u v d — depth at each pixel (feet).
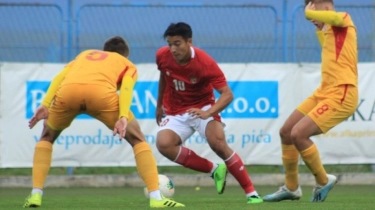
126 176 129.49
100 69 74.69
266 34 128.88
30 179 128.36
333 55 81.15
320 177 83.61
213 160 124.77
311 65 127.03
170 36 79.10
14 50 124.88
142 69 124.67
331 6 82.94
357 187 124.98
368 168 133.49
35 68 122.93
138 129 75.66
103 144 124.16
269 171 139.13
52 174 137.08
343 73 80.79
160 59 83.25
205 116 79.66
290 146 84.84
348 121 126.52
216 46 128.26
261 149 126.21
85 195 111.24
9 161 122.42
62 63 123.85
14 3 124.67
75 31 125.90
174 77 83.10
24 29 125.18
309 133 81.15
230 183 131.75
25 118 122.72
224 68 125.59
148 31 127.75
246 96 125.90
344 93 80.53
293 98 126.82
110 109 74.23
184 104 85.25
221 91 81.05
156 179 75.05
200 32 128.16
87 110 74.79
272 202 84.64
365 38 130.00
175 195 110.11
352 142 126.62
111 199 99.14
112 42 79.97
